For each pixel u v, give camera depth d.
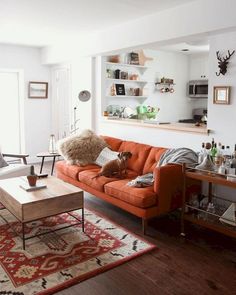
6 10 3.66
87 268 2.48
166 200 3.18
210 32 3.23
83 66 5.49
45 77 6.46
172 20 3.53
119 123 4.91
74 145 4.43
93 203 4.06
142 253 2.73
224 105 3.35
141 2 3.33
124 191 3.24
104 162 4.30
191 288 2.26
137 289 2.24
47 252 2.73
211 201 3.40
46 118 6.59
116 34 4.36
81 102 5.67
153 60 6.31
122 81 5.77
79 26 4.40
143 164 3.96
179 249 2.83
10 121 6.30
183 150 3.46
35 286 2.25
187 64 7.02
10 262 2.56
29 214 2.75
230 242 2.98
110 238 3.01
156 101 6.51
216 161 3.06
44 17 3.95
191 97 7.06
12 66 5.99
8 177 3.97
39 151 6.57
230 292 2.21
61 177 4.47
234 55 3.20
